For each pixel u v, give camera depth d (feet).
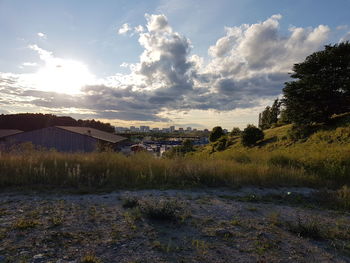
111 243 10.09
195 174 23.47
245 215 14.66
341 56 66.49
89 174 21.65
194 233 11.54
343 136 53.26
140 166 25.04
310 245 10.79
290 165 31.45
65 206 14.76
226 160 35.42
